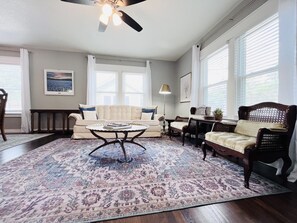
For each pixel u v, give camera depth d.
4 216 1.12
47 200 1.32
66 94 4.97
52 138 3.86
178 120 4.28
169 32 3.66
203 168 2.04
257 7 2.42
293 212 1.21
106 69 5.20
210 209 1.24
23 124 4.60
